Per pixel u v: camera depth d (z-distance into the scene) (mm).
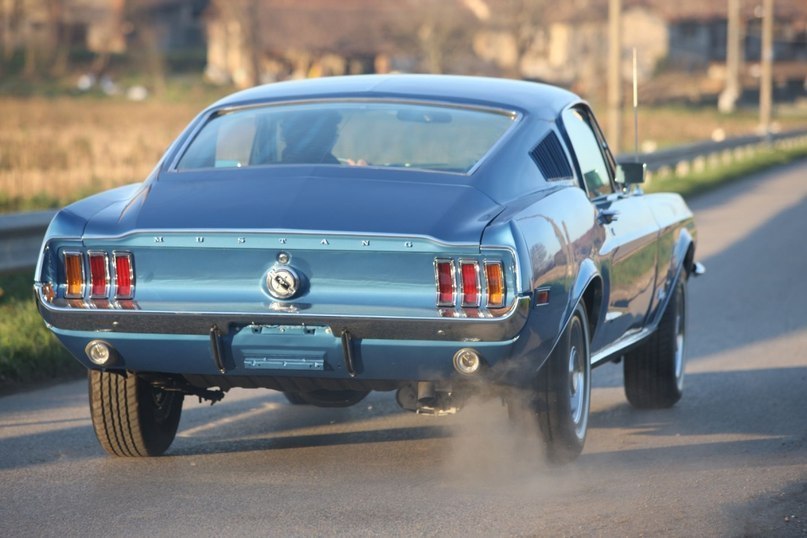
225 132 18703
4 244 36156
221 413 22750
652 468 18562
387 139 18109
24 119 148000
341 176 17156
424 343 15641
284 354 16125
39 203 62312
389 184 16875
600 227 19281
